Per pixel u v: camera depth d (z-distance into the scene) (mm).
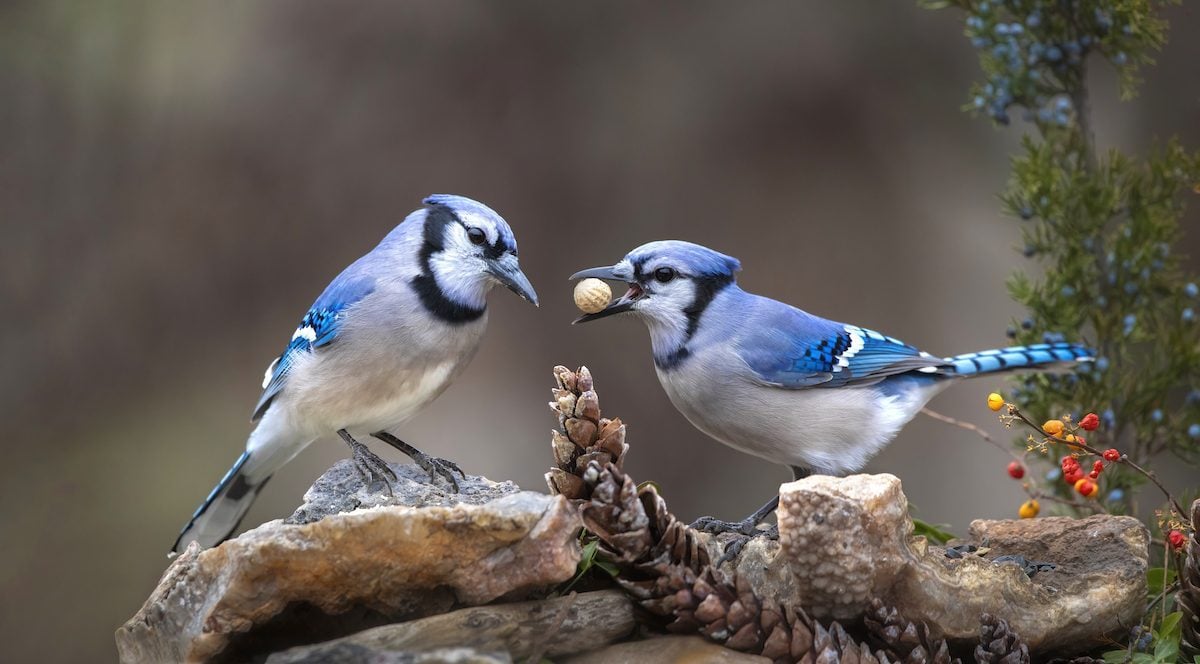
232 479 6973
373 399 6637
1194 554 4781
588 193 13117
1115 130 10836
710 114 13055
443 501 5383
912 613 4555
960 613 4594
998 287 12516
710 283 6516
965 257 12711
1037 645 4762
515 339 12930
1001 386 7508
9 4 13367
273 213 13430
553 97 13234
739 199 12969
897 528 4457
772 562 4715
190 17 13453
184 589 4520
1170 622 4816
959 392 12102
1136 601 4922
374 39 13328
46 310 13297
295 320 13391
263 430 6844
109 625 12109
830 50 12891
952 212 12820
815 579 4418
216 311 13469
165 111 13484
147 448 12992
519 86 13250
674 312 6492
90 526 12531
